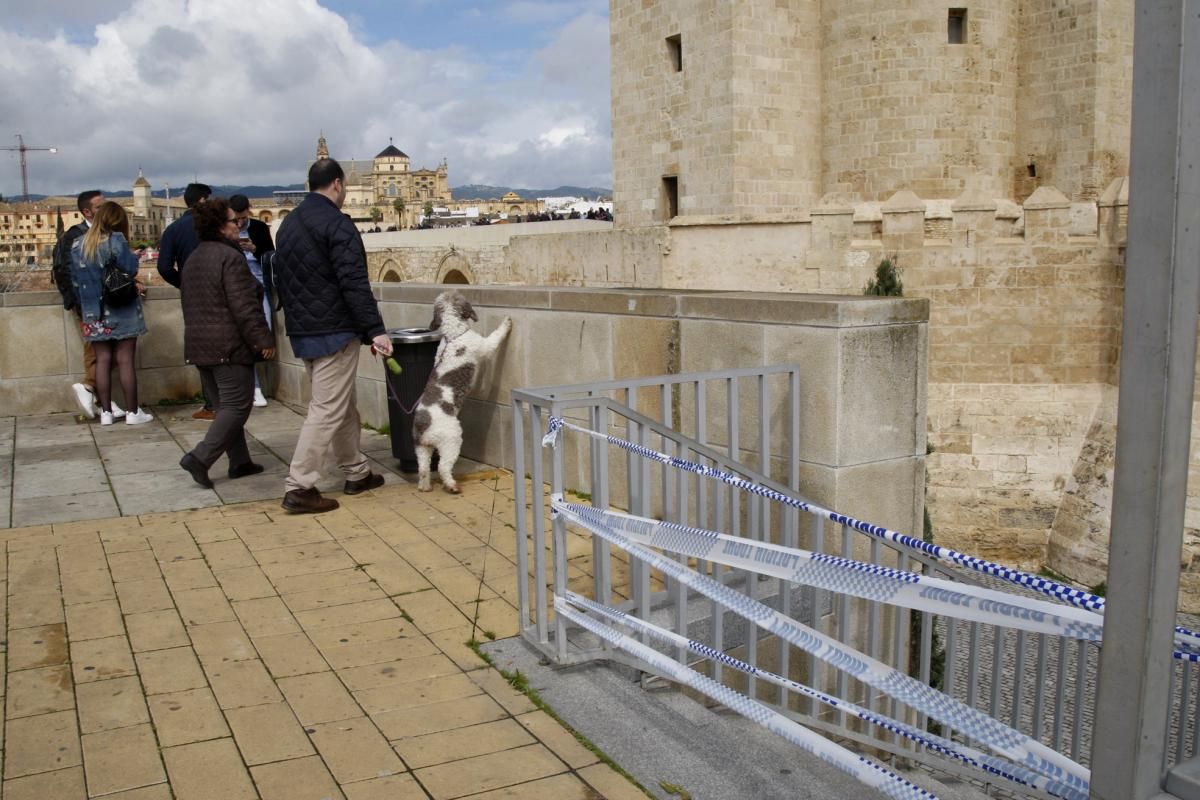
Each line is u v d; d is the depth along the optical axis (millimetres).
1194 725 4930
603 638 4047
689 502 5812
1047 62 26609
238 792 3170
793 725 2920
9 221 134000
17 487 7145
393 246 44281
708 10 28188
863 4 27203
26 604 4859
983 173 27047
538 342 7059
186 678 4027
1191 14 1719
